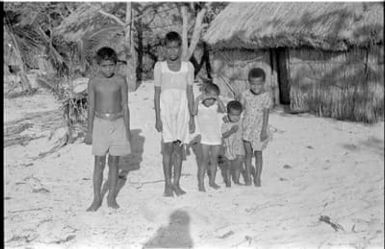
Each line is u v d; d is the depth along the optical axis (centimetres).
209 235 533
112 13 1803
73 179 706
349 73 1121
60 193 649
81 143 872
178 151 643
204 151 663
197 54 1806
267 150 882
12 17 1387
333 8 1143
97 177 589
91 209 589
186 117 636
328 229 553
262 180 720
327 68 1162
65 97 951
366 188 687
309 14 1180
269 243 515
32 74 1389
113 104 577
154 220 569
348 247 507
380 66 1077
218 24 1467
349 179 727
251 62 1373
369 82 1089
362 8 1083
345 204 626
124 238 521
